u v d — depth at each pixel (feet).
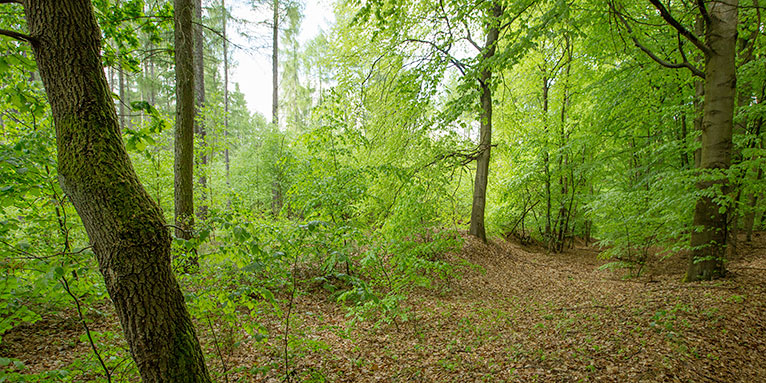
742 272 20.61
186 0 21.27
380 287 25.76
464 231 43.14
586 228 64.95
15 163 8.28
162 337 6.16
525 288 29.27
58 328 15.85
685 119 31.86
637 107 30.91
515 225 56.29
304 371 13.89
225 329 14.12
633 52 25.59
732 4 18.38
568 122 46.55
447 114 29.63
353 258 26.11
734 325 14.06
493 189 48.98
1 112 12.80
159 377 6.14
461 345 16.49
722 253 20.16
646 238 28.81
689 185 20.65
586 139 35.81
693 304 16.74
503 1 19.89
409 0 30.07
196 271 14.76
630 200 27.32
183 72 21.26
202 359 6.89
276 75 63.87
